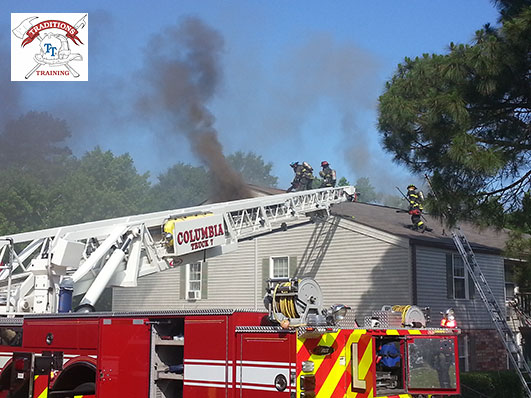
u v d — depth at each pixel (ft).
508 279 67.15
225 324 21.56
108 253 34.76
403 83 45.55
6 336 29.40
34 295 31.76
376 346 23.00
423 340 23.73
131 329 24.38
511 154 40.91
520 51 39.93
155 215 37.35
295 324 20.35
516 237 42.88
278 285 21.44
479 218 41.73
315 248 61.52
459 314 58.70
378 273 56.85
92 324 25.73
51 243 32.83
